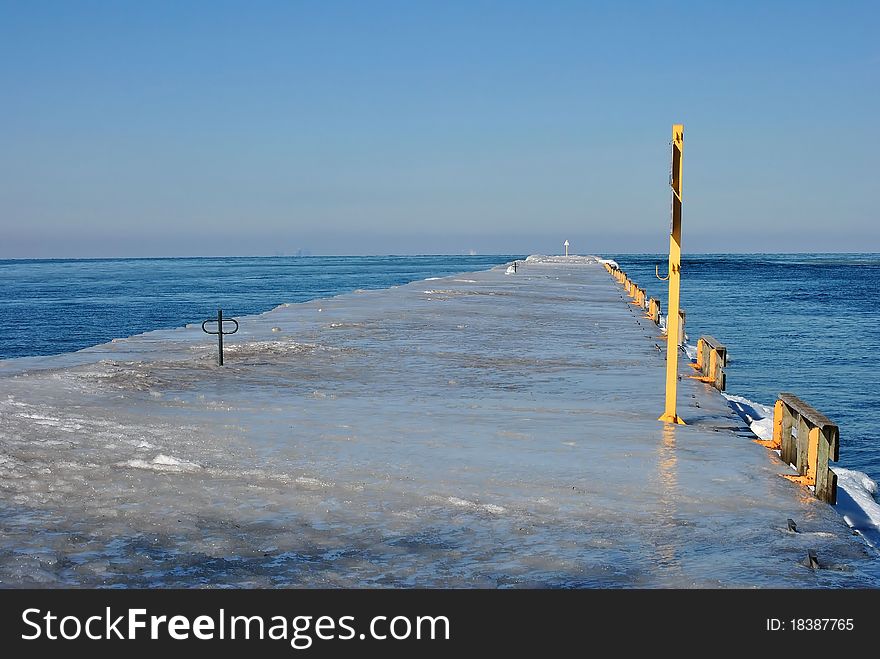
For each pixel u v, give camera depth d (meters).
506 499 7.73
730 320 45.25
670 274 11.43
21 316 53.62
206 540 6.54
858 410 19.81
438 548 6.48
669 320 11.48
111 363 15.91
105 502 7.39
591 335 22.81
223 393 13.21
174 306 61.06
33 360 16.69
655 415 11.91
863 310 52.16
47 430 10.01
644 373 16.00
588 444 10.01
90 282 110.38
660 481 8.42
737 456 9.51
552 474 8.61
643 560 6.29
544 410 12.18
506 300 36.12
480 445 9.85
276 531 6.79
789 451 9.21
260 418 11.23
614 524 7.10
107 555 6.18
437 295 38.53
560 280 54.72
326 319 26.08
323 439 10.00
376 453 9.36
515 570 6.07
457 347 19.75
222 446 9.52
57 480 7.96
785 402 9.41
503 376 15.50
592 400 13.06
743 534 6.89
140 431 10.18
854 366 27.88
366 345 19.80
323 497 7.71
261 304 62.31
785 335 37.59
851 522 8.35
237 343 19.31
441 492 7.91
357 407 12.22
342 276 122.19
